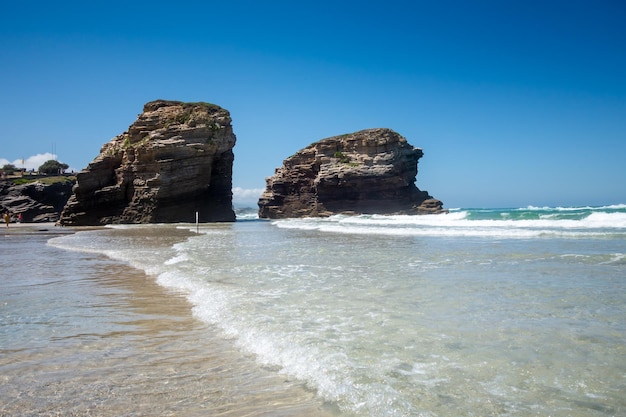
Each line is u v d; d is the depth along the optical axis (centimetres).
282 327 655
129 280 1185
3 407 429
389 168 8438
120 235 3225
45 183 8988
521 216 4753
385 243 2008
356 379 455
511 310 729
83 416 409
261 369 516
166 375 506
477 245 1805
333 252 1673
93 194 6116
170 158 6050
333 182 8594
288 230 3453
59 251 2119
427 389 426
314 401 423
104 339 654
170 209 6084
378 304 791
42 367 539
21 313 827
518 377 451
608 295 830
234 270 1237
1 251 2170
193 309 826
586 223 2936
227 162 6762
